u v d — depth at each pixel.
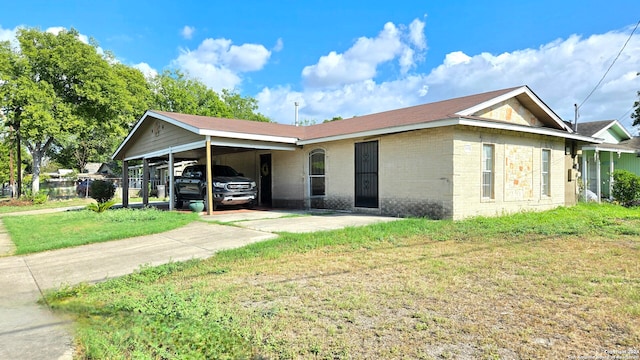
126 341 3.04
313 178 14.28
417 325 3.29
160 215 12.05
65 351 2.96
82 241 7.96
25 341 3.16
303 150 14.42
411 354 2.77
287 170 15.25
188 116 14.78
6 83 24.48
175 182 16.34
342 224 9.46
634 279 4.61
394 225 8.78
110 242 8.01
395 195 11.20
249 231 8.81
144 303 3.85
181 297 4.01
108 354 2.83
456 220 9.59
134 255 6.70
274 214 12.45
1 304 4.21
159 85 40.66
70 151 46.12
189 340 3.03
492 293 4.14
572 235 7.63
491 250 6.35
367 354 2.78
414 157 10.67
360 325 3.32
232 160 18.98
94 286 4.79
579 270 5.04
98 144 46.47
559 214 11.16
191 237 8.30
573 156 14.71
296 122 28.80
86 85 27.00
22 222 12.27
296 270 5.27
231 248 6.95
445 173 9.87
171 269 5.55
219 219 11.27
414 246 6.76
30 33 26.34
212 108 43.88
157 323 3.31
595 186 18.73
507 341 2.97
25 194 25.30
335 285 4.53
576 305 3.75
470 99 12.13
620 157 19.53
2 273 5.71
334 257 6.01
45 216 13.94
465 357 2.72
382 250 6.46
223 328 3.20
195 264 5.84
